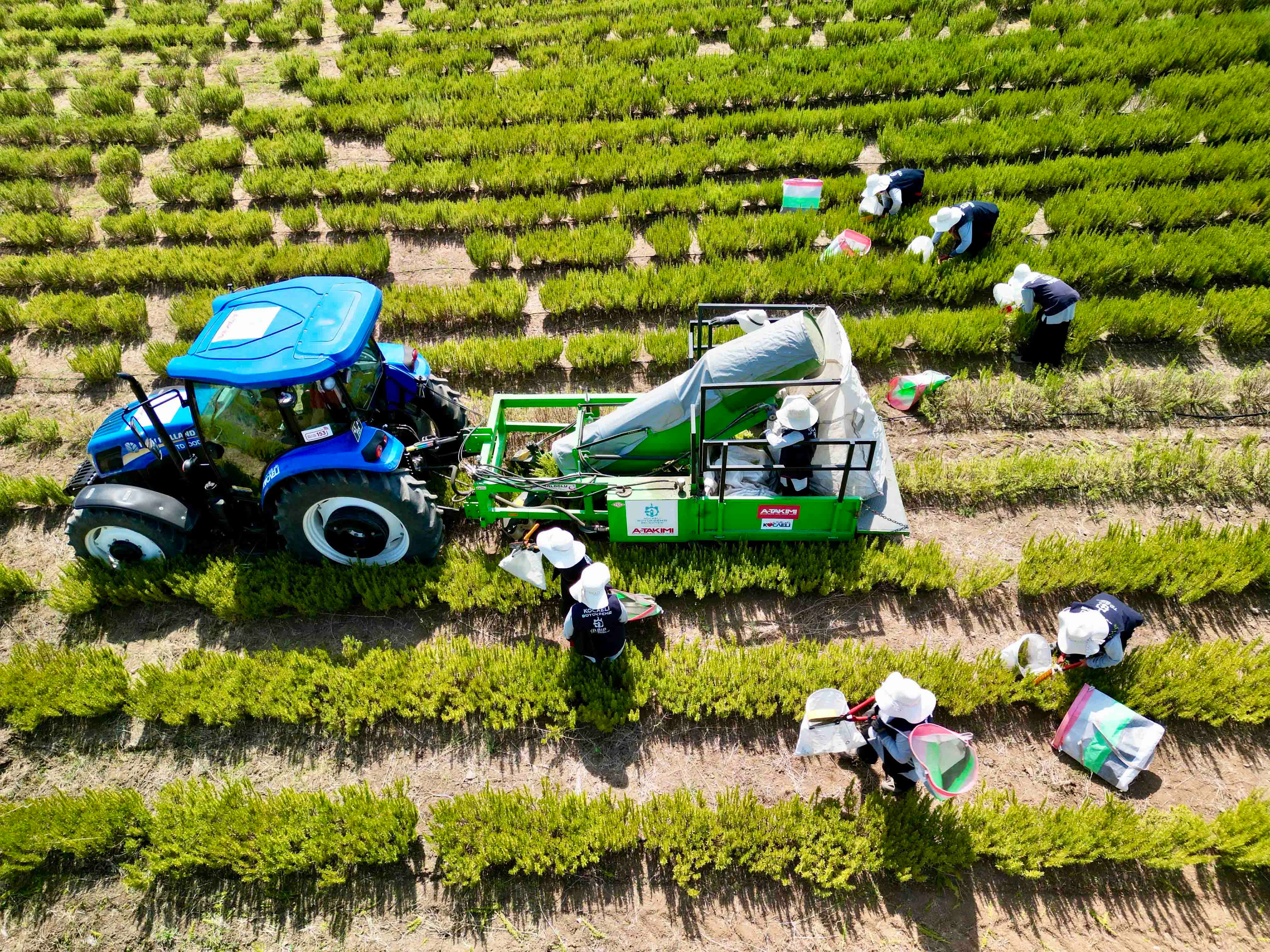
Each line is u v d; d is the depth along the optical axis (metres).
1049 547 7.45
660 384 9.55
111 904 5.73
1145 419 8.85
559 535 6.49
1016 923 5.43
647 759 6.32
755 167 13.02
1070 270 10.28
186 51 16.83
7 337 10.71
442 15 18.02
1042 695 6.39
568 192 12.90
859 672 6.54
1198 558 7.24
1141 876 5.62
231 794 6.04
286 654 6.96
